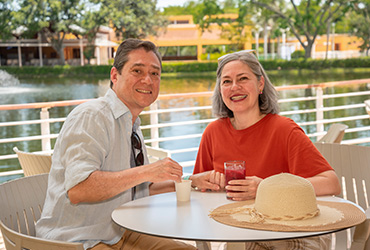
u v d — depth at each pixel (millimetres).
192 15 25656
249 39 25625
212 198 1754
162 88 25391
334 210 1529
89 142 1631
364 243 1593
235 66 2023
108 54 25844
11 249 1345
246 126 2061
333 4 24469
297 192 1431
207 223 1427
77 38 25500
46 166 2494
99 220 1691
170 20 25578
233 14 25531
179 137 5199
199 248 1880
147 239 1811
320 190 1763
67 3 24500
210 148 2180
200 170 2205
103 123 1715
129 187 1601
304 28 24891
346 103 22703
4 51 25266
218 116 2178
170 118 22109
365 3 24031
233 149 2051
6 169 14938
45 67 25719
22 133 19500
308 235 1292
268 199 1448
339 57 24656
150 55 1843
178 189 1706
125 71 1820
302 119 19078
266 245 1846
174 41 25719
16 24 24422
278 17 25156
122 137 1780
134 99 1824
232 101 2021
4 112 23703
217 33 25812
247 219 1445
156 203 1693
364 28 24219
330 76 24812
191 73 25547
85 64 25750
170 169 1635
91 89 25953
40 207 1855
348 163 2199
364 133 18766
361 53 24547
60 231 1657
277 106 2080
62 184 1674
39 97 25609
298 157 1884
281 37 25328
